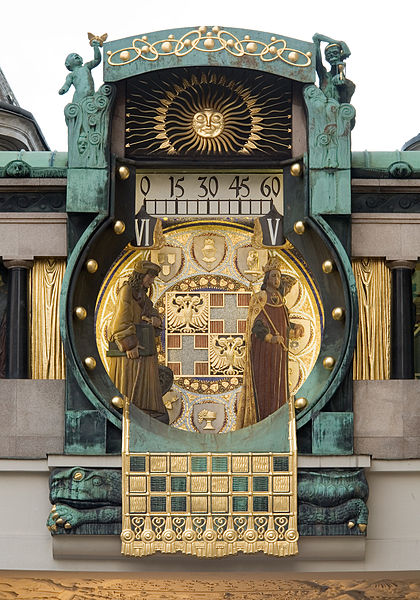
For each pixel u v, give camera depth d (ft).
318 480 61.36
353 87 65.92
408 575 63.05
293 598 66.74
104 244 64.54
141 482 61.16
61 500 61.21
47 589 65.82
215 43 65.05
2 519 62.28
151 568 61.98
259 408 64.13
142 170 65.67
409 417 63.16
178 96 65.98
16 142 83.61
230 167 65.51
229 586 66.28
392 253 64.39
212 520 61.00
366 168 64.85
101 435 62.03
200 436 62.03
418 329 65.16
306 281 65.41
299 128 65.41
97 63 65.57
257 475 61.31
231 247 65.92
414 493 62.64
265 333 64.90
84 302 64.18
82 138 64.13
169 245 65.87
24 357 63.82
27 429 63.00
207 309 65.36
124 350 64.49
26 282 64.49
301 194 65.05
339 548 61.52
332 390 62.28
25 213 64.59
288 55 65.00
